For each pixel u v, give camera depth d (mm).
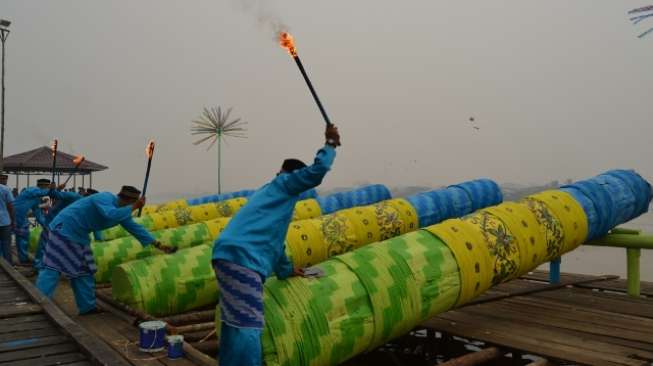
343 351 4336
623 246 7910
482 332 5762
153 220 12617
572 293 7961
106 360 3703
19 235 11359
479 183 10773
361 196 12180
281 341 4000
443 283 5145
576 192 7695
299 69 3523
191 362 4297
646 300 7406
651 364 4742
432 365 6129
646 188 8695
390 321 4629
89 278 6207
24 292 6789
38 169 23766
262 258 3359
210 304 7191
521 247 6191
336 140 3475
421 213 9492
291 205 3504
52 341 4547
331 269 4629
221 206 13625
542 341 5367
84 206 5965
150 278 6523
